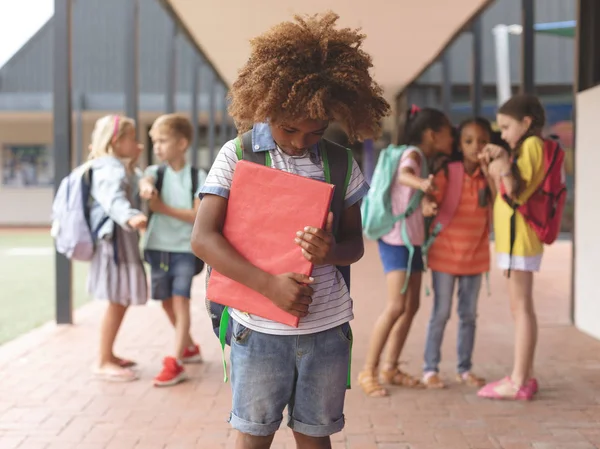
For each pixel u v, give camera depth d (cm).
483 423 349
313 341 195
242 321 196
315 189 184
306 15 209
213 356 489
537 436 331
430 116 398
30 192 2378
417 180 366
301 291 183
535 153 365
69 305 597
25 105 2056
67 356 487
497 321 610
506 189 365
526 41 673
